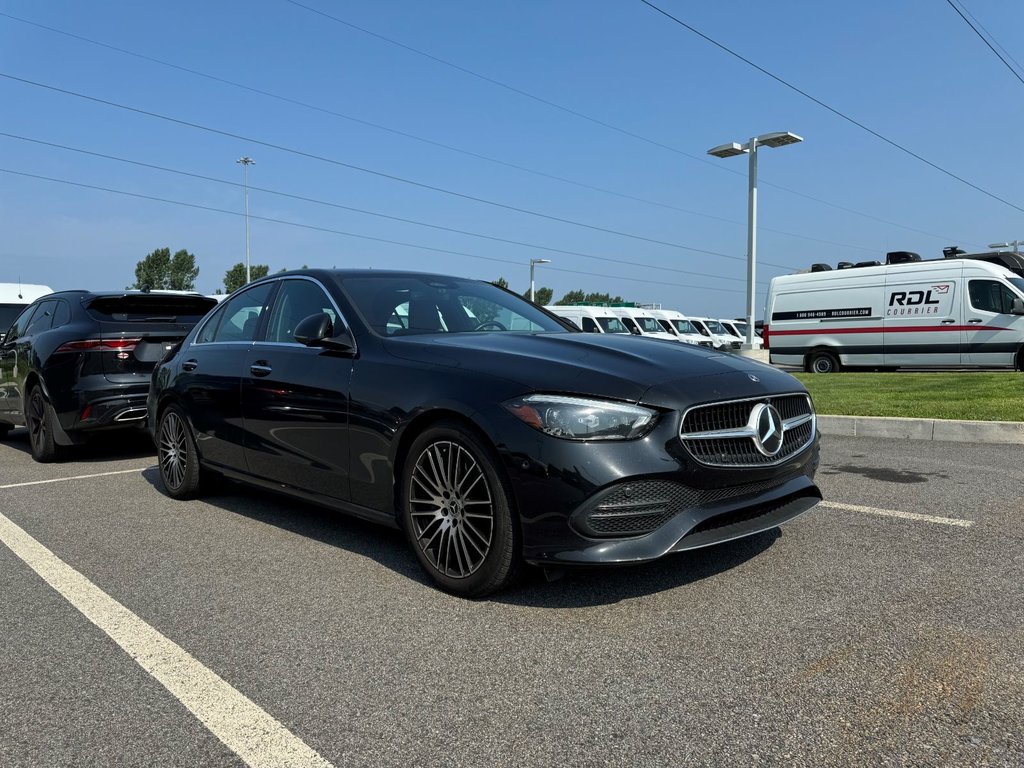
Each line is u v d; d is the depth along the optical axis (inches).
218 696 98.2
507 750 83.7
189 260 2908.5
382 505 143.0
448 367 134.0
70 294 292.2
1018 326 585.6
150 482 241.1
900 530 161.2
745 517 127.6
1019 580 130.0
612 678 99.2
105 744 87.7
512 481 118.3
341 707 94.4
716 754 81.4
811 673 98.5
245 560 155.1
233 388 183.5
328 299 167.6
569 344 140.7
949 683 94.7
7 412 323.9
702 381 125.7
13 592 138.9
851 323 674.8
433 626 118.3
